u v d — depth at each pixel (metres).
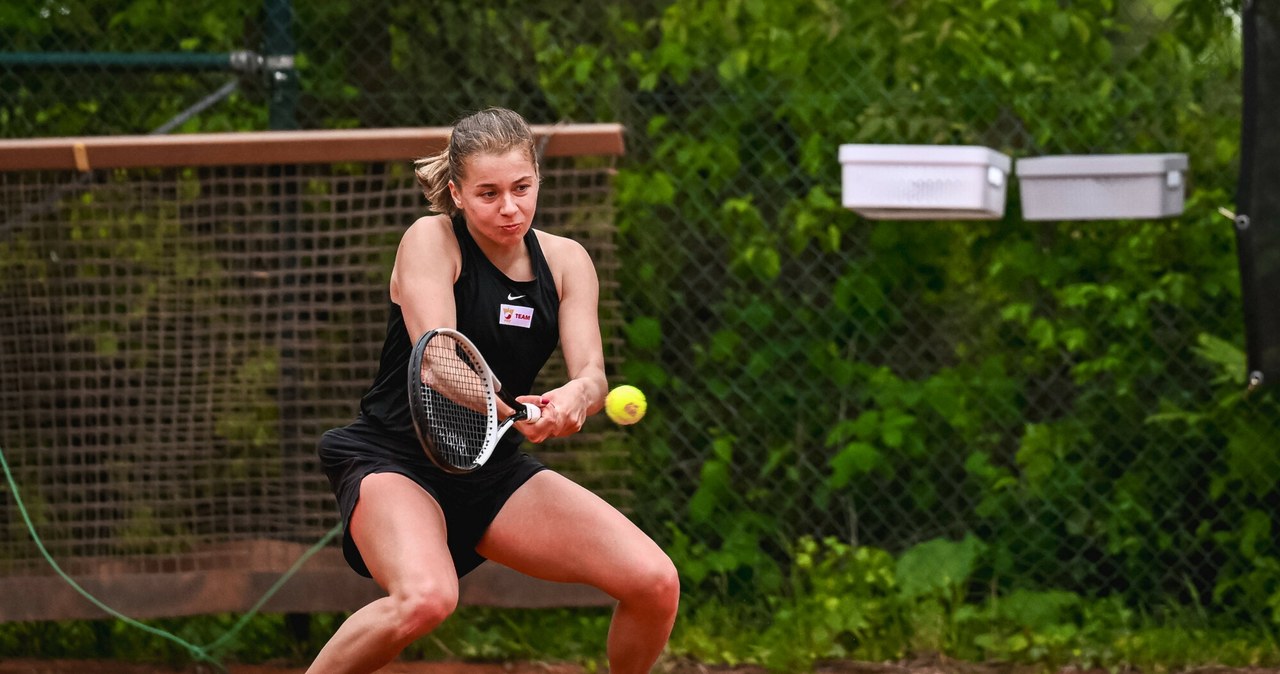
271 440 18.19
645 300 20.34
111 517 18.20
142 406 18.12
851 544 20.31
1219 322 19.91
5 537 18.05
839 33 19.83
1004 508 20.17
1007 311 19.94
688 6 19.95
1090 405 20.16
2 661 18.83
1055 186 18.92
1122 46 19.83
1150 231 19.75
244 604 17.83
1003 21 19.72
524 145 11.31
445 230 11.84
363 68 20.23
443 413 11.72
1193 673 18.11
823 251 20.39
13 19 20.02
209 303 18.22
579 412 11.73
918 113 19.81
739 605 20.00
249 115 20.17
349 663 11.00
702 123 20.22
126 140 17.38
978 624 19.17
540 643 19.16
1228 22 19.53
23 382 18.08
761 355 20.38
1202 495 20.08
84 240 18.16
